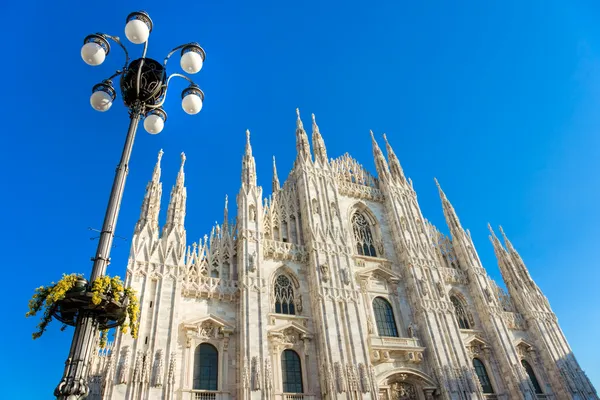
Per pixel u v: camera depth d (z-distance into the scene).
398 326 50.44
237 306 42.19
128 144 18.38
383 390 44.28
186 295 40.69
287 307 45.81
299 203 54.84
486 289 58.25
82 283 15.77
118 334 35.16
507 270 64.44
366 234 58.34
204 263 44.06
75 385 14.12
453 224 64.88
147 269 39.25
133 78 18.77
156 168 46.56
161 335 36.59
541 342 57.22
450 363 47.81
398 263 56.44
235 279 44.34
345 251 50.59
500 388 51.28
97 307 15.79
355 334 44.50
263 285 43.22
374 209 60.62
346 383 40.75
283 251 48.44
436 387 46.09
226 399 37.00
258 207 48.97
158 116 20.27
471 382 47.25
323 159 59.06
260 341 39.69
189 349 37.88
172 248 41.56
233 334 40.47
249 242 45.69
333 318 44.47
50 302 15.34
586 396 53.78
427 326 49.78
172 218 43.94
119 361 34.09
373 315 49.62
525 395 49.84
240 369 38.06
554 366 55.28
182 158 48.94
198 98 20.50
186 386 36.22
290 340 42.91
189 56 19.72
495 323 55.09
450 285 58.16
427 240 58.88
